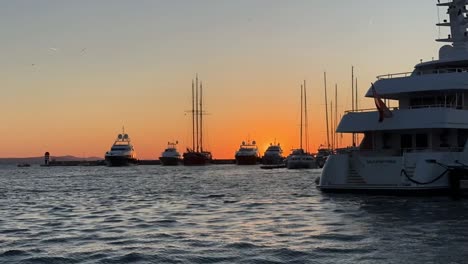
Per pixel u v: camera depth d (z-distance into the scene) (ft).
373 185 126.93
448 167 120.78
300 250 66.13
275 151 522.88
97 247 72.08
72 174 384.06
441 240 70.18
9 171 516.32
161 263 61.72
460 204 108.99
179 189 186.09
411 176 122.11
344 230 80.33
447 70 136.36
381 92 135.13
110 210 120.06
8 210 125.08
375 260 60.03
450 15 146.92
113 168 527.40
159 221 97.19
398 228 80.53
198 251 67.51
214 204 127.03
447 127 123.85
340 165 133.18
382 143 135.44
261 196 146.41
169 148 578.25
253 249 67.72
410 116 127.44
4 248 72.74
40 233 86.02
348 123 136.15
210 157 569.23
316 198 130.11
